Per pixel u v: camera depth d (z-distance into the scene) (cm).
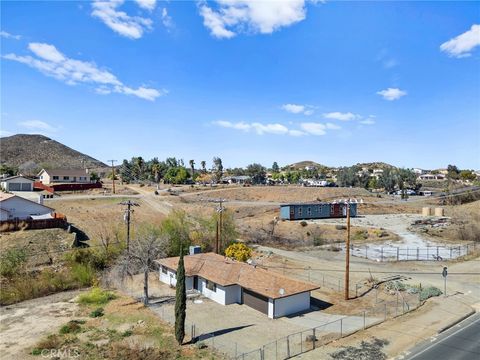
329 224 8250
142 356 2603
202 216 7062
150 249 4409
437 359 2520
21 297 4100
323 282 4491
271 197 11594
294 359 2573
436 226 8269
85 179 12512
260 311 3606
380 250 6181
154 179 15950
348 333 3014
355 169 17938
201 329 3155
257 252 5894
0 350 2772
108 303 3834
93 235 5953
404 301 3803
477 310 3544
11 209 6100
